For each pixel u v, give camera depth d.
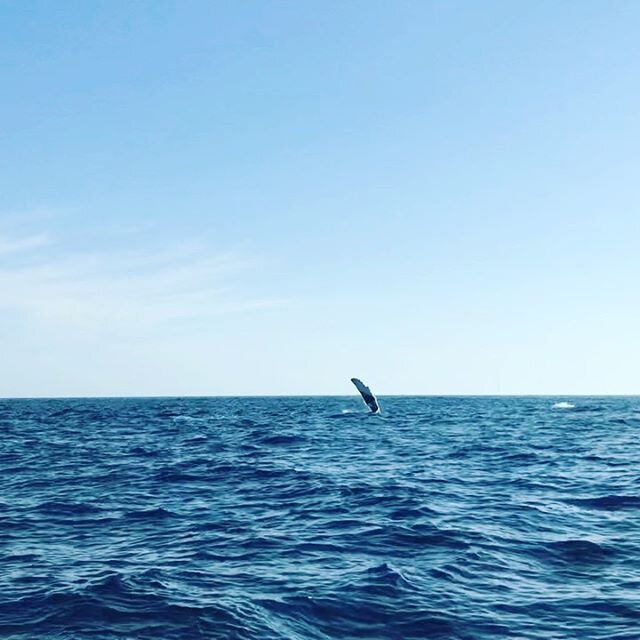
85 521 19.69
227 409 130.38
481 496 22.95
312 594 12.18
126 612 11.21
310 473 29.38
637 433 55.50
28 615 11.19
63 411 121.75
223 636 10.14
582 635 10.28
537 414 99.50
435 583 12.90
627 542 16.05
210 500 23.06
